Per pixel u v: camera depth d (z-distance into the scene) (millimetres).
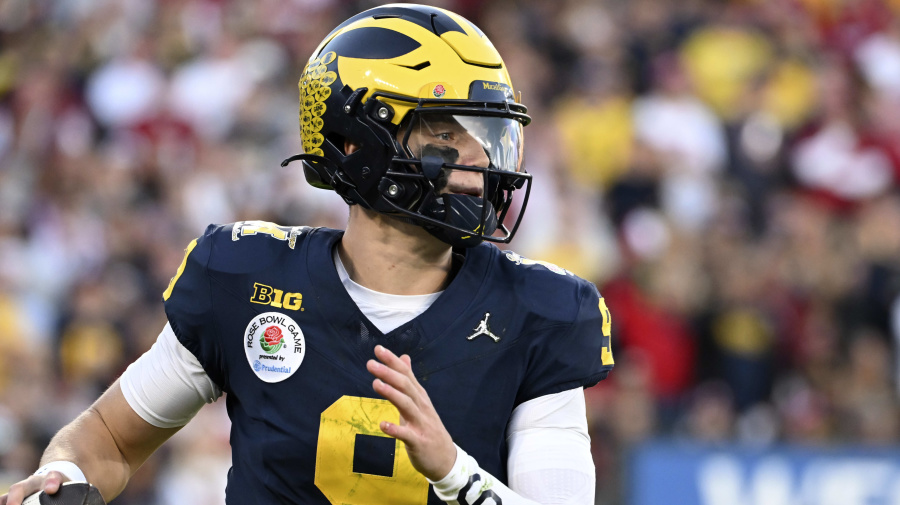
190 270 7664
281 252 7621
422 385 7277
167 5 30312
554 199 23844
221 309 7520
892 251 24469
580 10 28953
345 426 7227
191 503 18766
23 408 21078
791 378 22250
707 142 26234
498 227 7777
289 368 7340
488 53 7594
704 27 28812
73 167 26703
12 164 28203
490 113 7402
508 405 7379
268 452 7336
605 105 26656
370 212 7590
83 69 29609
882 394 21938
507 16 29094
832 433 21484
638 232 24438
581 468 7305
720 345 22062
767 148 26781
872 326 23094
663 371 21422
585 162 26172
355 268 7652
